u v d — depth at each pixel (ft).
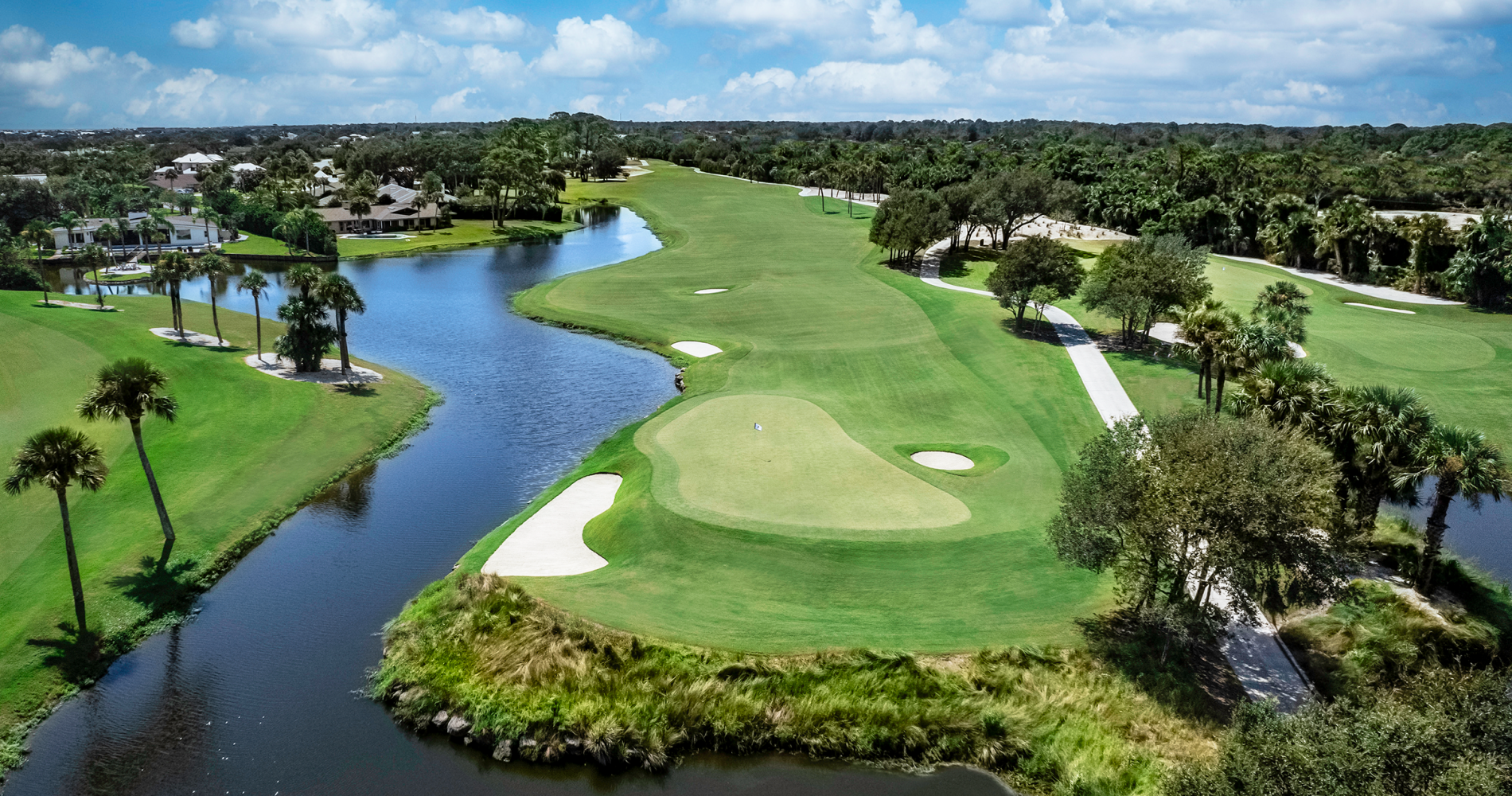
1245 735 74.79
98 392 128.36
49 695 102.47
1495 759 66.28
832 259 398.21
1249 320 248.73
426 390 221.87
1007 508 144.25
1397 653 103.19
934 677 100.89
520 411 207.41
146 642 114.01
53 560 129.08
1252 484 90.02
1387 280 339.36
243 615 120.47
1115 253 294.25
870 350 250.78
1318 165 547.49
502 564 129.49
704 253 420.36
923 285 334.65
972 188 402.72
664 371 241.35
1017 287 262.67
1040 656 103.30
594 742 95.66
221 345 249.55
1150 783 87.10
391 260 429.79
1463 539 140.87
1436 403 199.31
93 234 447.83
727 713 98.37
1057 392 208.33
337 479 166.91
